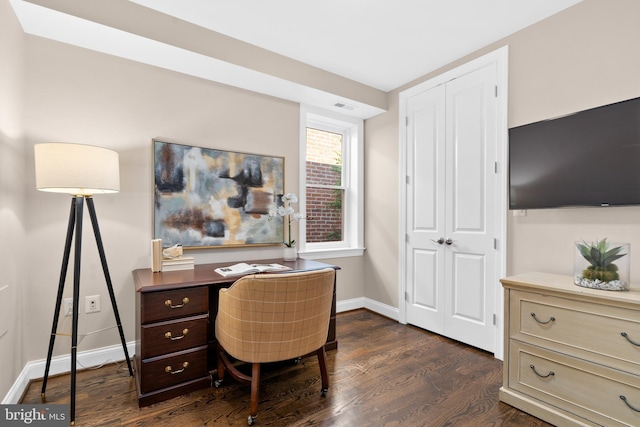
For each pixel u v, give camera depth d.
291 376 2.12
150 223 2.38
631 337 1.41
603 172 1.78
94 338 2.19
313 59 2.73
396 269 3.29
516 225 2.31
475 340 2.57
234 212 2.76
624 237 1.82
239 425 1.61
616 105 1.73
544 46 2.17
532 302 1.74
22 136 1.91
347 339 2.78
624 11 1.83
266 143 2.97
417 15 2.14
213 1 1.99
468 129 2.62
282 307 1.65
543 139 2.05
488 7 2.05
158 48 2.16
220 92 2.71
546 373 1.67
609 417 1.46
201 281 1.96
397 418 1.67
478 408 1.77
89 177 1.67
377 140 3.54
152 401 1.78
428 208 2.96
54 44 2.05
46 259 2.04
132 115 2.32
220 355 2.01
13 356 1.75
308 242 3.46
